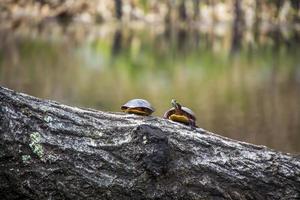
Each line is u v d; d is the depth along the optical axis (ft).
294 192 14.71
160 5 211.20
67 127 14.15
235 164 14.62
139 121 14.76
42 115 14.11
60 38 133.90
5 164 13.57
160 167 13.97
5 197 13.74
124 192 13.97
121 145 14.12
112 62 91.81
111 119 14.61
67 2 203.62
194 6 211.41
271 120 41.22
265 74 75.87
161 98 55.26
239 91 59.62
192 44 129.39
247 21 204.54
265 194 14.62
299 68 82.58
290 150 32.07
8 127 13.70
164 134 14.23
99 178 13.92
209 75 75.51
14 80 64.80
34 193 13.71
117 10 203.51
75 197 13.85
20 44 114.32
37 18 194.59
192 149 14.53
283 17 206.18
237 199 14.42
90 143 14.08
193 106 49.29
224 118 42.47
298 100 51.70
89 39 134.10
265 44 131.64
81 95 55.98
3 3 201.87
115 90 60.54
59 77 69.56
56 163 13.80
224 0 212.84
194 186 14.26
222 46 125.29
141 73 78.02
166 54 106.73
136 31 169.27
